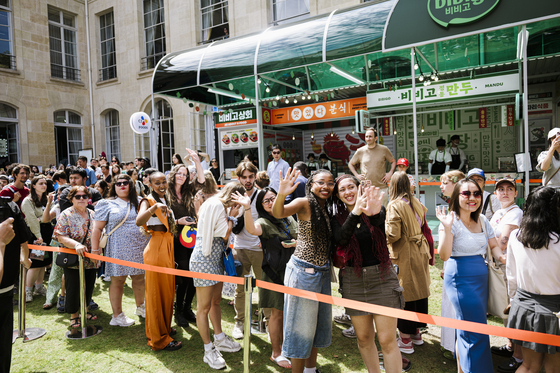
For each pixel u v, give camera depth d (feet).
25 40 51.96
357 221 7.43
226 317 13.96
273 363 10.44
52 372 10.21
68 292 12.79
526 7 14.02
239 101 36.83
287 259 9.98
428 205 29.68
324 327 8.59
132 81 53.83
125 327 13.15
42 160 53.57
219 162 40.86
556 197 7.32
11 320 9.41
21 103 51.49
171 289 11.70
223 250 10.52
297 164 17.62
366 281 7.84
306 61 21.17
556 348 7.10
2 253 8.39
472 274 8.45
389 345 7.79
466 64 26.27
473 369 8.17
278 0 42.06
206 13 47.75
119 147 57.98
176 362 10.60
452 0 15.38
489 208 12.30
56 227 12.62
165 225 11.25
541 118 30.48
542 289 7.28
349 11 21.21
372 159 20.04
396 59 25.67
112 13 57.16
